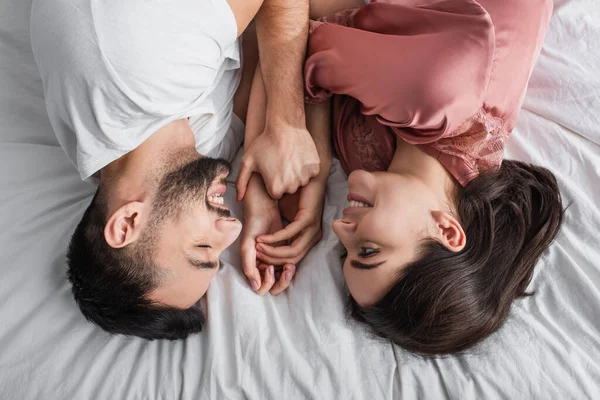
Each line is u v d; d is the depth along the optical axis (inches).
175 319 40.8
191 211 39.8
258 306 43.8
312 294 44.4
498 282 41.2
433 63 39.3
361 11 44.4
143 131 39.9
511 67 41.9
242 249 44.7
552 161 48.1
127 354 42.1
